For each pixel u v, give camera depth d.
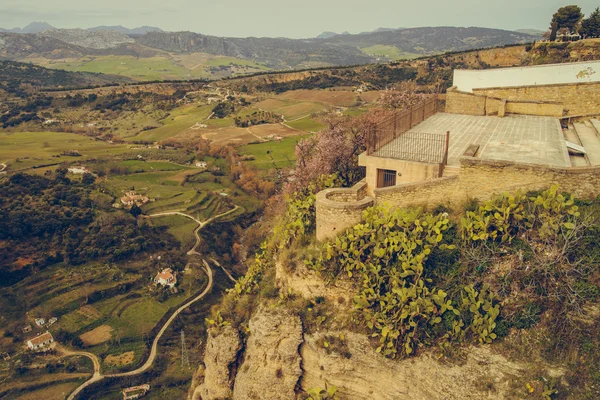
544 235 12.68
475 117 26.20
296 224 16.91
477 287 12.89
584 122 24.97
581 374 11.12
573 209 12.59
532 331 11.88
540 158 16.27
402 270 13.55
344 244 14.38
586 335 11.47
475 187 14.43
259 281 18.95
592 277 12.02
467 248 13.46
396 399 13.02
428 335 12.70
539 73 27.59
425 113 25.91
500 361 11.72
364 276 13.80
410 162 16.25
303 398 15.10
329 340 14.06
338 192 16.31
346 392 13.94
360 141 25.17
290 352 14.93
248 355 16.30
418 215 14.50
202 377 21.84
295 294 15.55
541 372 11.32
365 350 13.48
